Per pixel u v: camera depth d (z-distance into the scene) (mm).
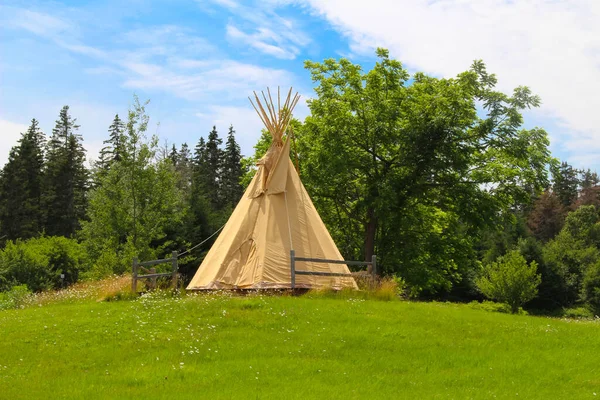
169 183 36125
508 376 10484
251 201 20250
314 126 30797
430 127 27266
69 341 12453
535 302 55969
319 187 30406
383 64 29891
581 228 70438
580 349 12711
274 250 19000
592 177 118750
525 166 28734
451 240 31266
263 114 21219
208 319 14023
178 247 47000
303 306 15562
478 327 14547
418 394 9203
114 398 8719
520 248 57250
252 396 8781
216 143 77125
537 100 28469
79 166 71062
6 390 9305
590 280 52031
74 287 22594
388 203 27000
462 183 28609
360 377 10102
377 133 28531
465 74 28438
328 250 20172
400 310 15875
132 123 34719
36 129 77500
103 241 34500
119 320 13984
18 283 36156
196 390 9133
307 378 9898
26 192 60688
